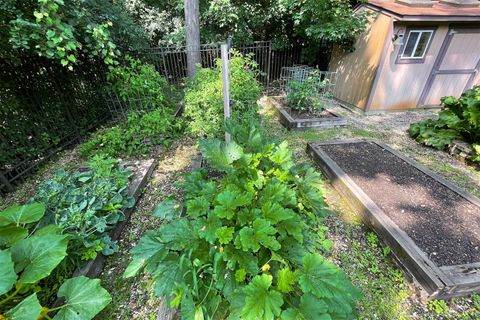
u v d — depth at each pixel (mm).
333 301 1229
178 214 2066
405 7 4695
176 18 7164
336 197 2859
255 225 1473
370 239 2244
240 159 2004
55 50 2621
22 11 2584
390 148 3639
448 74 5266
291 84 5090
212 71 3895
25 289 1433
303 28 6348
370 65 5117
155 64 6383
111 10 4215
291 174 2182
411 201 2545
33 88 3383
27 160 3182
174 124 4145
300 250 1568
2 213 1695
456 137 3799
